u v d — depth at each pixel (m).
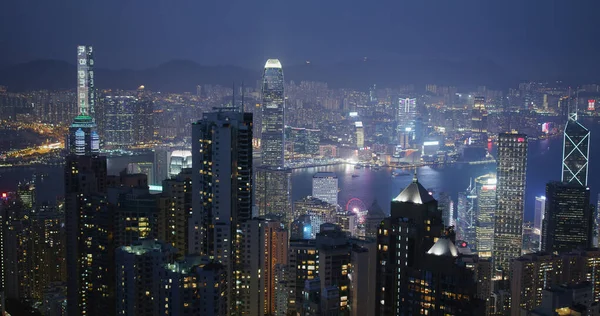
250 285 198.88
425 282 142.50
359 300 177.62
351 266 180.12
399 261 158.88
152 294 168.50
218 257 196.38
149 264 168.25
